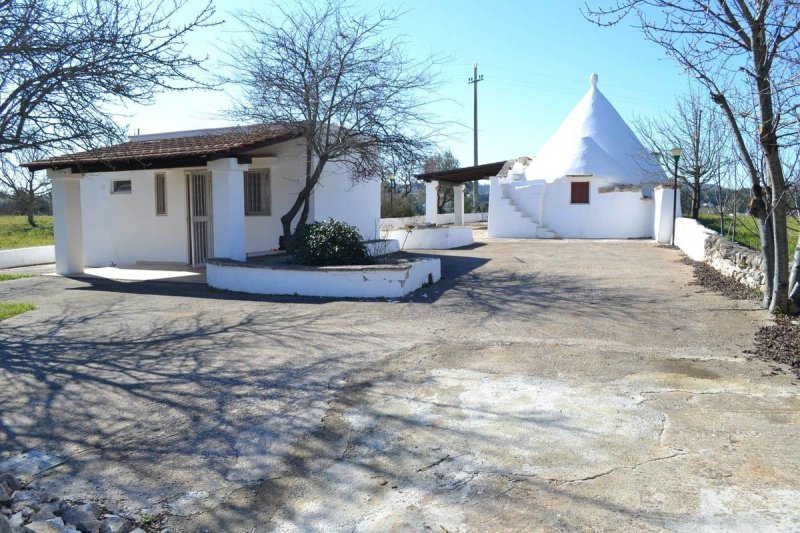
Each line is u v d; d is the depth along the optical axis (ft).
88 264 59.26
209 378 21.08
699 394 18.60
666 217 71.05
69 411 18.31
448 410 17.79
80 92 25.76
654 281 39.47
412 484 13.70
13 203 89.35
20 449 15.87
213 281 41.55
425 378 20.70
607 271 44.80
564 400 18.33
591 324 27.96
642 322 28.12
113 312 33.14
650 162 85.40
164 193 56.44
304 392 19.52
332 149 46.52
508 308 31.89
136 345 25.70
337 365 22.27
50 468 14.82
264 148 50.52
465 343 25.05
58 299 37.99
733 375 20.35
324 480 14.01
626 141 93.40
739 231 56.59
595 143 88.58
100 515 12.75
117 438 16.42
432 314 30.76
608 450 14.98
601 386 19.51
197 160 42.39
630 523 11.91
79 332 28.30
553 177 88.07
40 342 26.43
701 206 79.66
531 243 72.84
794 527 11.61
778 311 28.37
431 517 12.37
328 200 54.39
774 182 26.76
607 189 84.23
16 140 24.16
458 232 69.97
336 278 36.29
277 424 17.08
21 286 44.21
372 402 18.58
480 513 12.44
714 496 12.77
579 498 12.85
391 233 69.51
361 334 26.86
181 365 22.66
